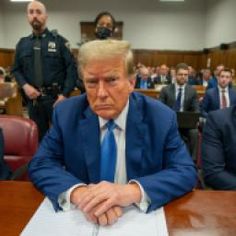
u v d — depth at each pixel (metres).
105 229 0.74
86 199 0.79
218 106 4.02
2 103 4.34
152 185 0.86
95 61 0.83
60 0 11.02
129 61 0.87
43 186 0.91
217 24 9.41
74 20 11.14
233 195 0.92
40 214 0.80
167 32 11.24
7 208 0.83
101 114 0.91
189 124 2.88
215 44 9.62
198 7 11.02
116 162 0.97
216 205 0.86
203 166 1.40
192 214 0.81
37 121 2.77
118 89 0.86
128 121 0.97
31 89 2.70
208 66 10.24
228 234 0.72
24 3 11.09
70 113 1.03
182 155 0.99
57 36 2.73
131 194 0.82
